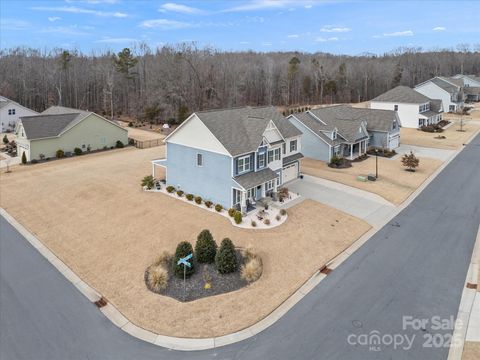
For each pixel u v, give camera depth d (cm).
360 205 3038
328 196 3231
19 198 3269
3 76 9225
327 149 4369
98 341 1566
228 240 2056
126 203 3052
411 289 1895
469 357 1438
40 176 3859
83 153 4969
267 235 2478
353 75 12612
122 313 1752
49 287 1969
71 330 1633
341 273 2056
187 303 1803
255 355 1476
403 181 3666
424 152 4884
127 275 2070
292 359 1448
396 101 6838
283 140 3356
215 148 2900
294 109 9512
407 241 2425
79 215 2869
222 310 1750
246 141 3027
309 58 16288
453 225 2653
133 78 9494
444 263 2144
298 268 2102
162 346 1540
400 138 5816
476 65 15400
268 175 3100
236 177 2880
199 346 1537
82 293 1916
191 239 2434
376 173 3747
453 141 5534
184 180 3228
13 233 2627
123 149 5256
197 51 10288
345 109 5356
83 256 2292
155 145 5509
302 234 2498
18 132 4731
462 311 1717
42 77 9300
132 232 2559
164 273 1970
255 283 1956
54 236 2561
